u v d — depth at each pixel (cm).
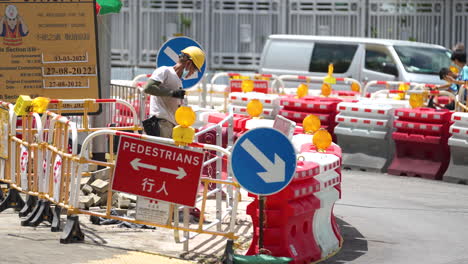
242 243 1752
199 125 2839
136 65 7519
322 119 3188
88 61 2241
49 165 1778
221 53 7381
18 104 1839
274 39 4866
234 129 2319
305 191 1609
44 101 1833
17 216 1881
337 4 7075
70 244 1627
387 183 2778
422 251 1814
